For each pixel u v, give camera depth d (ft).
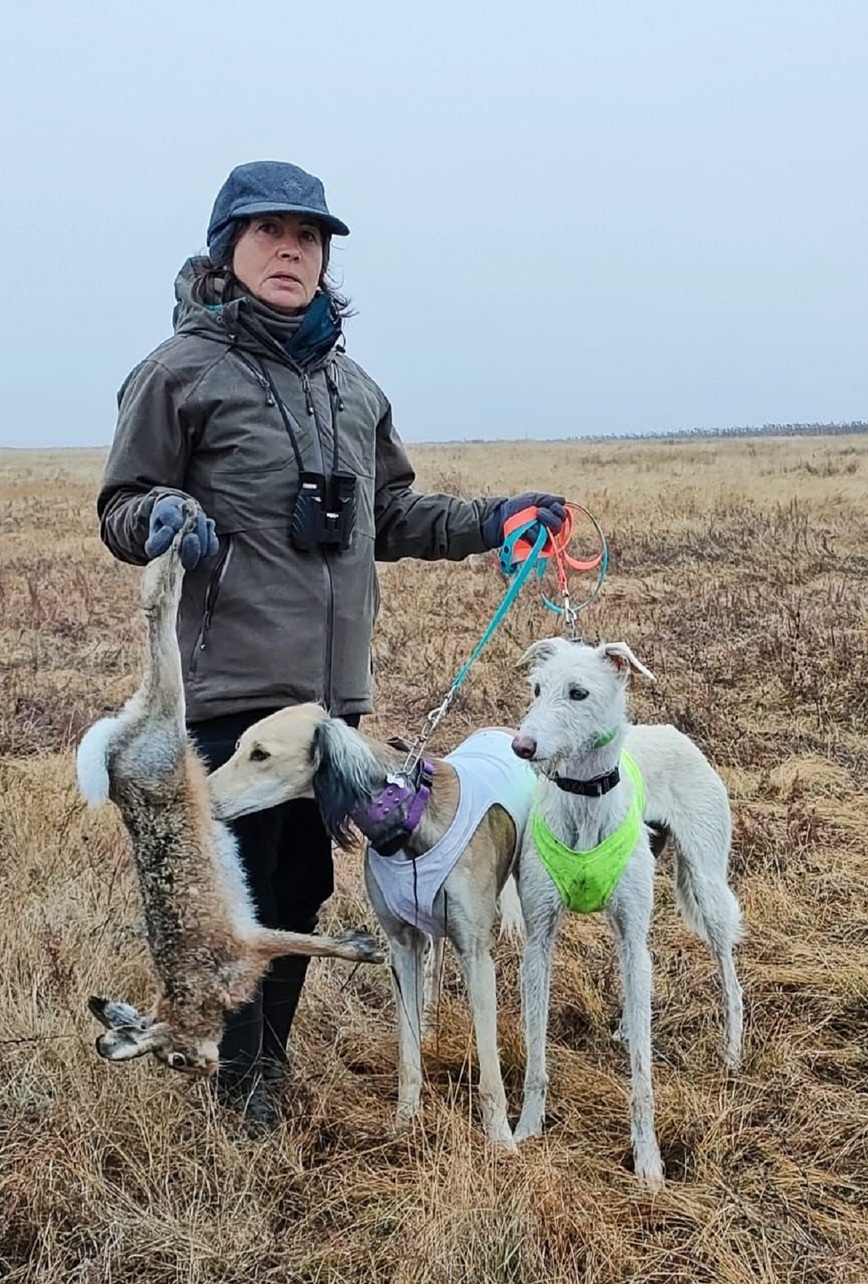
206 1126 11.21
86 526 75.87
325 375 12.05
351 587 12.14
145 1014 10.27
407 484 14.03
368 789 11.66
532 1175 10.85
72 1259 10.04
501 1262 9.88
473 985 12.25
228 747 11.94
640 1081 11.96
